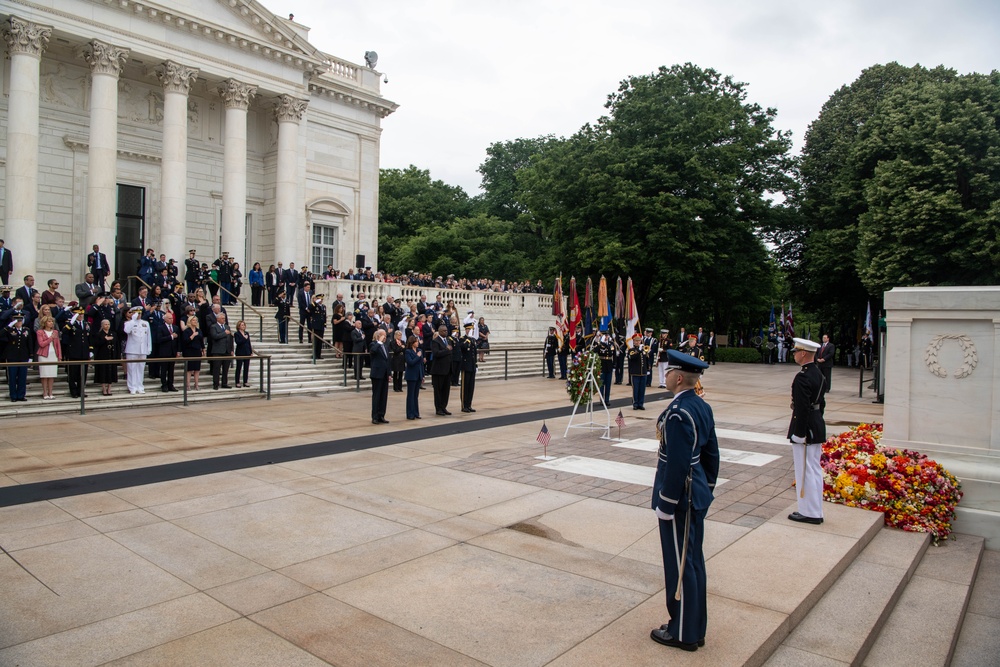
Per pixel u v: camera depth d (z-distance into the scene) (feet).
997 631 21.61
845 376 117.50
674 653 16.38
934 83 116.26
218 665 15.52
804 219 144.87
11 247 81.00
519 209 235.81
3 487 30.58
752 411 64.13
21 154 81.51
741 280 146.92
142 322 58.95
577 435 47.39
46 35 83.30
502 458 38.63
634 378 63.31
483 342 97.66
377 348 50.55
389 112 133.28
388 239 222.28
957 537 29.40
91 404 54.29
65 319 56.08
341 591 19.75
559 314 73.67
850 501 30.19
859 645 18.25
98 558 22.04
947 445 31.01
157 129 103.35
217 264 92.68
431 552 23.07
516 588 20.16
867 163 123.65
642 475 34.68
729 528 26.53
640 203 127.44
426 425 50.78
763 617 18.53
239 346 65.05
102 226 87.20
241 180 102.58
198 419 50.85
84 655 15.85
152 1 91.20
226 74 100.68
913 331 32.01
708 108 134.41
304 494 30.12
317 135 122.62
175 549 22.98
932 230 102.63
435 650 16.37
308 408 58.49
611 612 18.63
